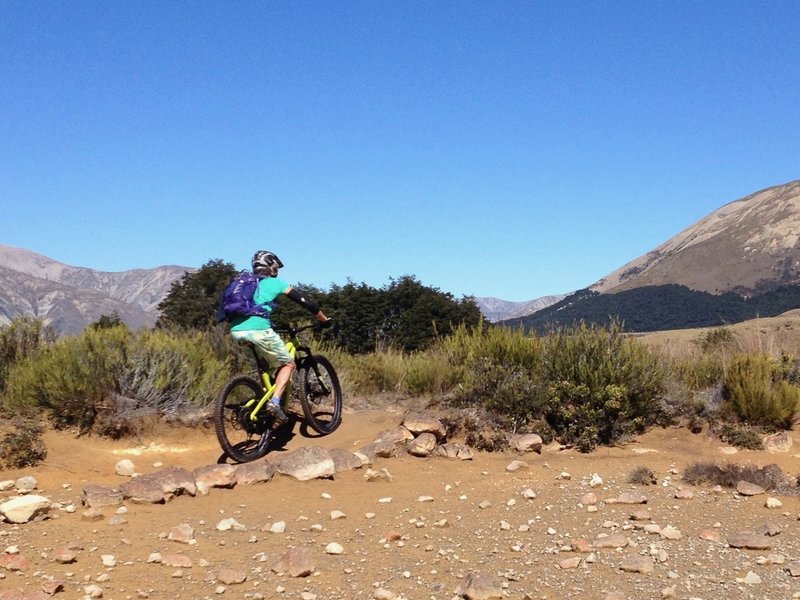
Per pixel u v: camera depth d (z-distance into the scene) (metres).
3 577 4.32
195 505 6.10
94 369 7.98
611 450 8.73
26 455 6.82
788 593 4.41
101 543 5.02
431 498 6.61
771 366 9.95
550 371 9.74
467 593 4.26
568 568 4.84
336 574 4.68
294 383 9.37
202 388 8.48
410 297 40.91
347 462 7.44
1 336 9.30
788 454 8.34
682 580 4.63
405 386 10.90
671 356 11.72
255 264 7.86
